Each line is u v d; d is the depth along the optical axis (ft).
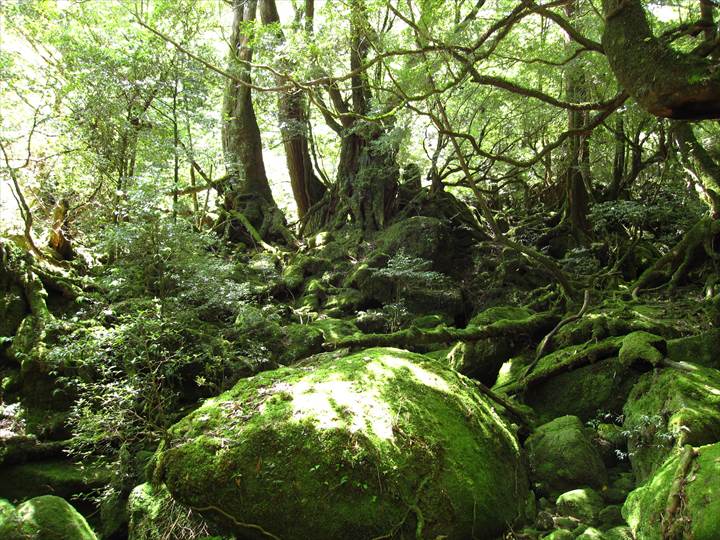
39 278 24.34
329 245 38.32
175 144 33.86
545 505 14.76
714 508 9.61
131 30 31.91
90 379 21.42
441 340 22.38
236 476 11.96
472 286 34.83
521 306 28.22
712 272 24.45
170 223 24.43
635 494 12.37
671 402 14.64
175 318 22.84
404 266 31.17
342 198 41.27
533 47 29.45
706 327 20.03
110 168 31.89
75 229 29.55
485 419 15.25
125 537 16.90
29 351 21.68
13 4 31.89
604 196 39.93
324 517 11.71
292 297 34.27
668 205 33.73
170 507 14.44
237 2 42.50
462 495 12.69
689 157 28.96
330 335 27.25
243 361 23.39
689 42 23.22
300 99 43.21
